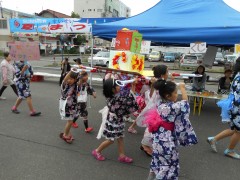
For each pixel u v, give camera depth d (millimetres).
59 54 30781
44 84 11344
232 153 4230
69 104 4402
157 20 7004
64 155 4137
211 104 8266
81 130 5332
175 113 2762
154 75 3857
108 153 4262
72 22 11781
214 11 7184
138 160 4043
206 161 4098
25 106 7160
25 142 4613
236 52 6402
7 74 7805
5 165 3744
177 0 7750
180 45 9344
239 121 3893
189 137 2822
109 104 3689
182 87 2980
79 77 4684
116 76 4129
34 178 3420
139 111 4293
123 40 4277
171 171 2822
